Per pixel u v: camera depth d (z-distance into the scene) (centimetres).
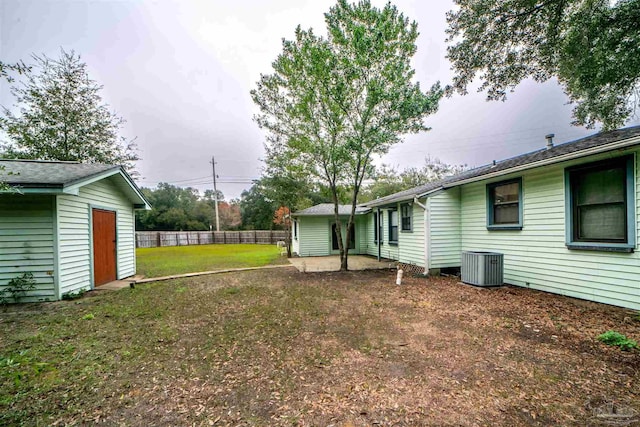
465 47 671
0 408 229
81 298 609
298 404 232
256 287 700
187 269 1076
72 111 1283
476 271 669
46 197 589
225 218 4184
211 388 259
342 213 1477
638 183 448
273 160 1432
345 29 781
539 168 605
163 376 282
